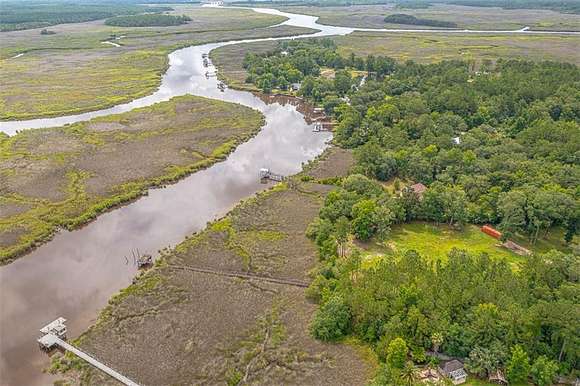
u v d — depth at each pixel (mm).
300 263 93875
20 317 80500
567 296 70750
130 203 119938
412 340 69188
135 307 81688
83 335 75562
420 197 111000
